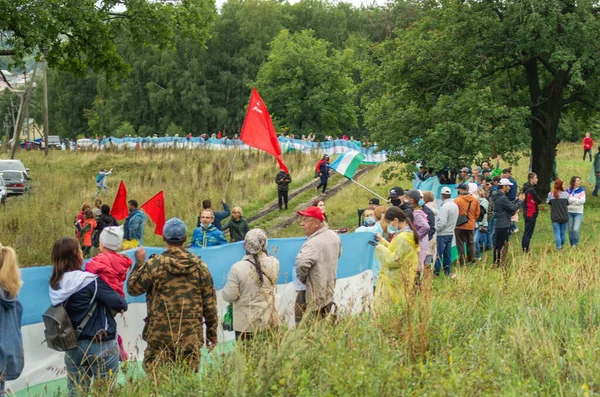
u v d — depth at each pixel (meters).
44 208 22.23
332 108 73.31
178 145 50.25
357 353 5.51
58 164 42.09
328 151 42.34
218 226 14.88
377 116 24.44
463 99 21.80
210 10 22.45
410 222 8.36
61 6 18.61
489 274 10.31
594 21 21.97
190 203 24.11
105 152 46.41
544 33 22.08
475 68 23.41
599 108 24.61
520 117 21.84
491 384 5.30
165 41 22.02
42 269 6.78
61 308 5.82
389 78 24.56
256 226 23.12
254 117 14.05
